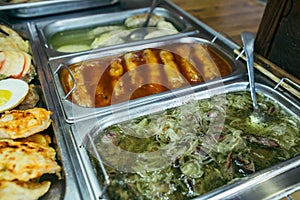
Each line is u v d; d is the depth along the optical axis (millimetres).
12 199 658
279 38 1152
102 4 1743
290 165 786
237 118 984
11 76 1072
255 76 1148
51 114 905
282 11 1108
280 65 1179
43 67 1167
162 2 1863
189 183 759
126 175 760
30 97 985
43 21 1570
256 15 1900
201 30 1514
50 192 722
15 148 750
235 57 1268
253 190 722
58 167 733
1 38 1273
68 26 1577
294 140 913
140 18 1639
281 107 1034
